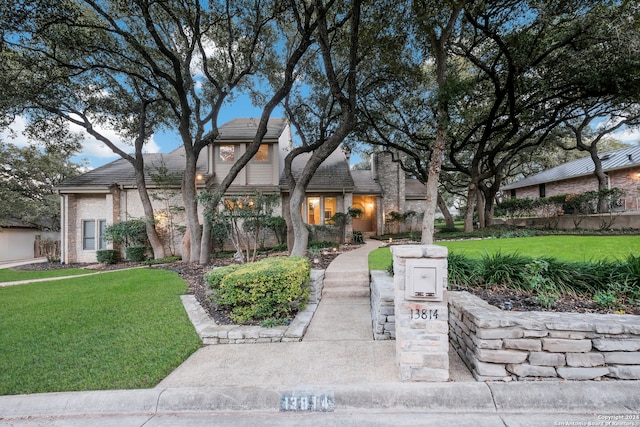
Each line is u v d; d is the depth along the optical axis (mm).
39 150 17031
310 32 7410
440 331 2346
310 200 13102
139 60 9039
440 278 2338
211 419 2068
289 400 2207
